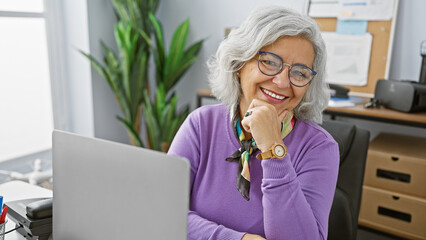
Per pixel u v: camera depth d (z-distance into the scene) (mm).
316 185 939
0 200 911
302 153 998
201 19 3045
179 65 2805
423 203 1951
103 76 2697
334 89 2350
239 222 998
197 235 951
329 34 2547
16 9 2607
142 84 2783
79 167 720
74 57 2908
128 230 666
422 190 1963
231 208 1009
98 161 684
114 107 3148
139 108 2883
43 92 2891
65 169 748
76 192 738
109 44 2998
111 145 659
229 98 1094
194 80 3184
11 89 2686
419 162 1942
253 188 995
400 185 2031
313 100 1027
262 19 935
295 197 850
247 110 1016
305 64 924
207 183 1060
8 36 2607
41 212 938
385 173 2084
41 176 2002
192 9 3068
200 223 963
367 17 2396
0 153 2684
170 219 608
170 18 3197
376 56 2412
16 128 2760
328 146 993
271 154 861
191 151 1114
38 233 937
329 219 1224
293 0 2645
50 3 2789
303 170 976
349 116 2105
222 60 1038
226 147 1067
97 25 2855
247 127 929
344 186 1254
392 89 2092
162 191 608
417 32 2316
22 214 958
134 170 634
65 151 740
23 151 2830
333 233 1223
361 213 2184
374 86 2441
